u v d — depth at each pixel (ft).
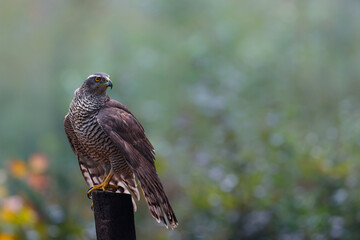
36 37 86.74
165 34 82.02
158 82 76.13
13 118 82.79
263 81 64.69
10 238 28.73
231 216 39.91
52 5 87.35
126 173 22.38
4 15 86.79
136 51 81.66
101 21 86.38
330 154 44.86
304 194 41.81
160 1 82.38
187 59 69.87
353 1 72.08
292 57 70.59
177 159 48.91
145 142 22.24
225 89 54.44
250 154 42.91
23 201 33.32
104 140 21.90
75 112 22.12
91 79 22.04
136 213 41.98
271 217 39.17
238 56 71.61
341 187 40.45
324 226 37.63
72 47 86.12
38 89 84.43
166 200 20.03
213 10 80.89
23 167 35.01
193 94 56.85
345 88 69.15
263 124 48.37
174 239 40.45
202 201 40.91
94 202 18.11
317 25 72.79
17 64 85.97
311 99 66.74
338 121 50.21
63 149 69.67
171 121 61.98
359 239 36.76
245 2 81.00
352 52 71.67
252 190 40.42
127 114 22.26
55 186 42.75
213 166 44.09
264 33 75.25
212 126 48.73
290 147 43.60
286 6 74.79
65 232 32.17
